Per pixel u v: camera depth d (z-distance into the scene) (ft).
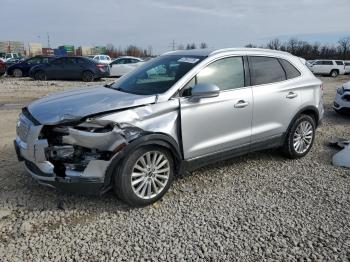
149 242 11.53
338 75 120.37
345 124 28.68
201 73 15.21
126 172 13.03
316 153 20.51
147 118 13.39
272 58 18.07
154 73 15.96
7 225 12.34
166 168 14.20
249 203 14.21
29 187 15.10
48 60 69.87
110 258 10.73
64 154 12.73
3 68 74.74
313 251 11.16
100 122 12.48
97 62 67.97
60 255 10.82
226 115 15.60
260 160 19.07
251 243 11.53
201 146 15.03
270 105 17.29
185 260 10.69
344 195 15.02
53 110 13.24
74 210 13.41
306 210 13.69
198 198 14.60
